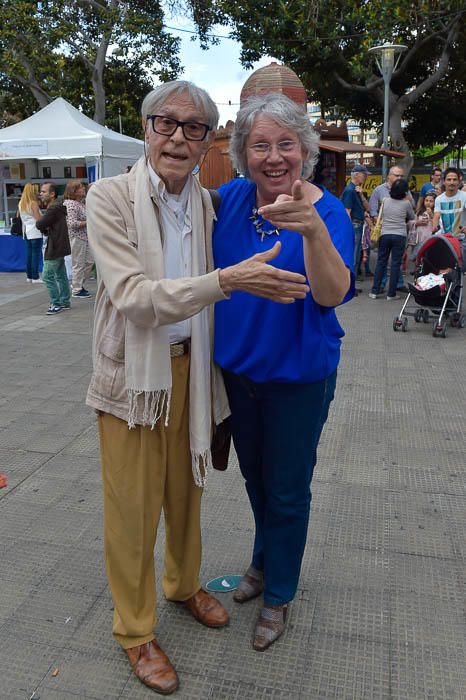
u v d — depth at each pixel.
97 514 3.21
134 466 2.07
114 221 1.86
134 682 2.15
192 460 2.13
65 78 19.41
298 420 2.13
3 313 8.29
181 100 1.85
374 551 2.88
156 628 2.40
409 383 5.20
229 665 2.23
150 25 16.91
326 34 14.93
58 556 2.86
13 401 4.88
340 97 19.31
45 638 2.35
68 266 10.88
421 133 22.08
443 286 6.66
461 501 3.31
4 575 2.72
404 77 19.58
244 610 2.50
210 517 3.16
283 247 1.97
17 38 16.52
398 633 2.37
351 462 3.77
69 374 5.57
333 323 2.12
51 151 10.60
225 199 2.14
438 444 4.01
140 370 1.92
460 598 2.56
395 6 13.65
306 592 2.60
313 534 3.02
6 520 3.15
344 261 1.88
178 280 1.79
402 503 3.29
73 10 17.17
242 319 2.04
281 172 1.92
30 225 10.73
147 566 2.19
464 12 15.02
